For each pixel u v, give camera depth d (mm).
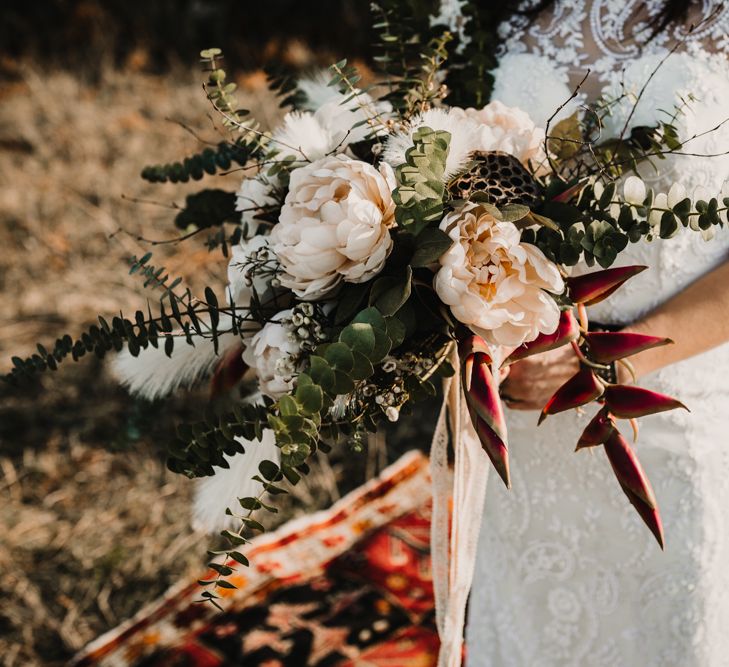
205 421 1182
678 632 1561
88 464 3162
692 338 1412
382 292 1085
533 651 1701
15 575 2715
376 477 3107
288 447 1009
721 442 1519
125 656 2428
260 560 2752
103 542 2834
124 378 1415
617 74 1414
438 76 1521
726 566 1552
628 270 1130
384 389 1162
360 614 2543
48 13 7020
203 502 1331
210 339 1323
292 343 1134
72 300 4031
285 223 1126
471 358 1109
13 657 2459
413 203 1053
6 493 3064
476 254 1091
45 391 3516
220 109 1311
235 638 2473
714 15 1354
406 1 1474
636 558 1558
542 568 1653
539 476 1606
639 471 1134
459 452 1300
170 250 4281
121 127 5668
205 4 6871
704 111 1352
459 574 1399
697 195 1129
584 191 1182
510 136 1281
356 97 1278
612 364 1390
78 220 4648
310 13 6773
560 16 1456
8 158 5375
